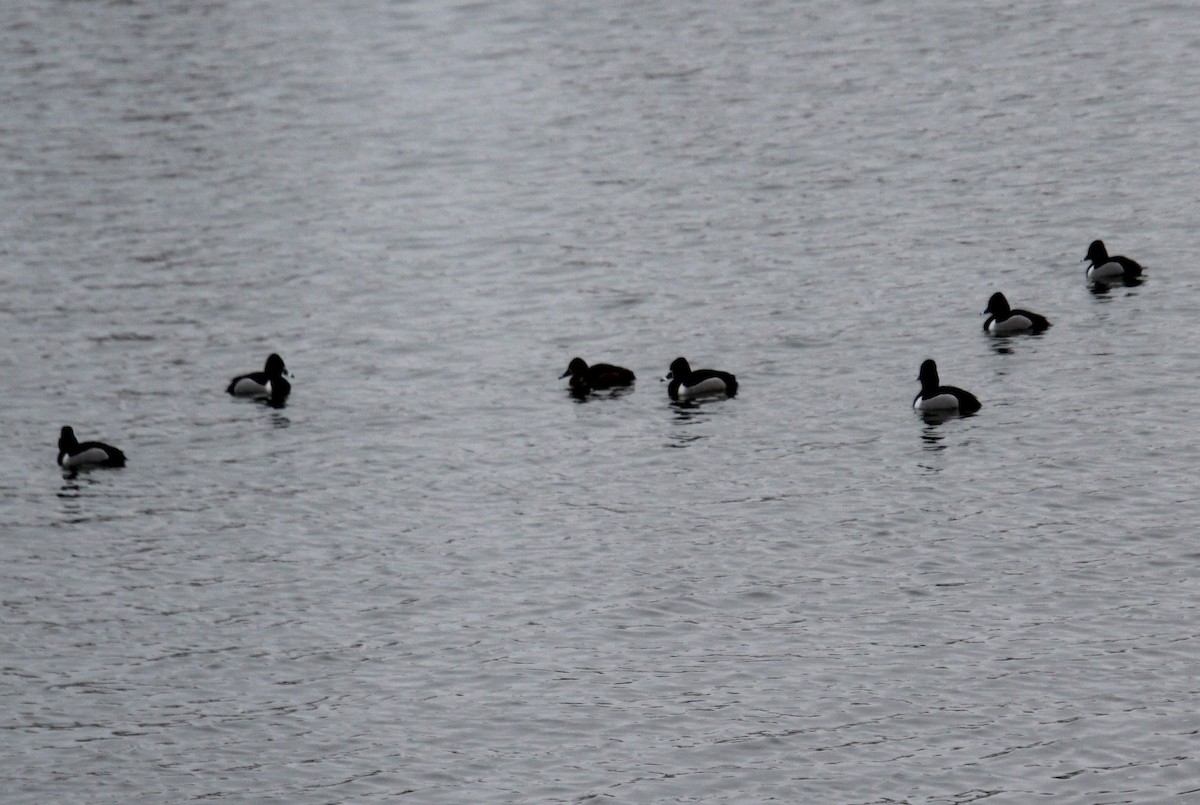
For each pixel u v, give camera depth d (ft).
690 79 285.64
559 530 146.30
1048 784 106.63
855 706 116.57
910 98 265.95
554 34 317.63
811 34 302.86
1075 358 174.50
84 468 164.86
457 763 112.88
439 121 276.41
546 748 114.01
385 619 132.98
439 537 146.61
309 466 163.02
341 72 304.30
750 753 111.96
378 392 180.24
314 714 119.96
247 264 222.48
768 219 224.74
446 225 232.73
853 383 173.37
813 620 128.57
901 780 108.06
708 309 196.95
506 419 171.01
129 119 283.38
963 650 122.52
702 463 157.58
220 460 165.58
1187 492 143.64
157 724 119.65
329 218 238.07
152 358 193.26
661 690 120.26
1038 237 209.67
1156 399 162.91
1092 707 114.42
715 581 135.54
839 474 153.07
